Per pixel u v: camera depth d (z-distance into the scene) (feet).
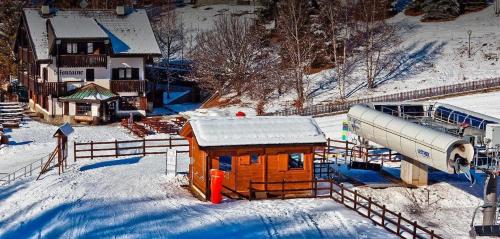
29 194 104.12
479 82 205.98
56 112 204.13
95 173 120.37
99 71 206.49
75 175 118.62
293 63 221.25
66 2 330.54
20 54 234.17
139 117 209.97
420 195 108.68
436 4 295.07
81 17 216.33
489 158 93.50
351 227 85.81
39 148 156.87
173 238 80.94
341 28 272.72
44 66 204.54
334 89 226.99
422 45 257.55
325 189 102.94
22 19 220.64
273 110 211.41
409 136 100.94
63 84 202.28
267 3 298.97
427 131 98.02
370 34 256.32
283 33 250.78
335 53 230.89
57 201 98.58
